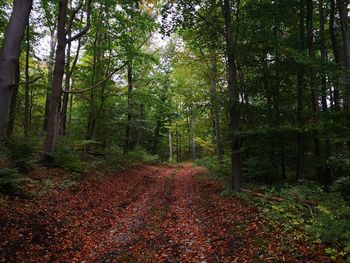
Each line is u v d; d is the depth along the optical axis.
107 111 22.39
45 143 13.70
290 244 6.67
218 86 22.50
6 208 7.42
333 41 15.86
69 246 7.07
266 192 12.07
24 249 6.18
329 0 17.72
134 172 21.38
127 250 7.30
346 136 10.39
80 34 14.48
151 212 11.05
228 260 6.49
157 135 47.12
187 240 8.02
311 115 12.86
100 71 21.16
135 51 18.73
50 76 24.59
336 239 6.33
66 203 9.66
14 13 7.64
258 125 13.86
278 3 13.15
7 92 7.53
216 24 13.92
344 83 12.55
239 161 13.73
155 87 26.75
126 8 16.17
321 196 10.72
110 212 10.45
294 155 17.14
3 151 10.89
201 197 13.71
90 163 17.14
